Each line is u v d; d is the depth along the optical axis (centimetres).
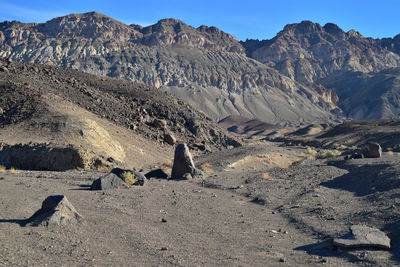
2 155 3325
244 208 1611
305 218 1347
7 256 809
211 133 7481
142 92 7762
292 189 2072
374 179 1873
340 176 2264
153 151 4775
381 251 919
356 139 10488
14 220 1151
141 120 6072
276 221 1345
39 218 1116
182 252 939
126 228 1155
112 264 820
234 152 4797
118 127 5147
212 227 1235
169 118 7144
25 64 6588
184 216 1399
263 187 2208
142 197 1756
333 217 1320
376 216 1226
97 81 7731
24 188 1812
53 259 823
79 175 2692
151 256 898
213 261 878
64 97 5525
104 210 1405
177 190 2098
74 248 912
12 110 4481
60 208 1148
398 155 4281
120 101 6694
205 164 3791
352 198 1655
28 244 911
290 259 903
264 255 934
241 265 852
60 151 3225
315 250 972
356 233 988
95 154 3456
